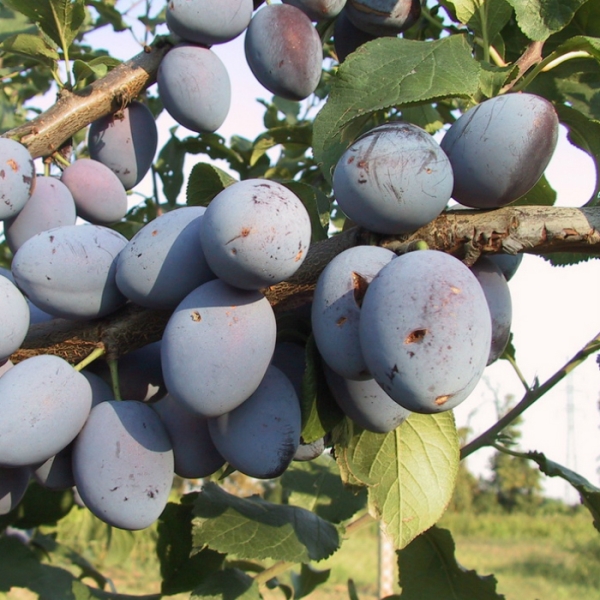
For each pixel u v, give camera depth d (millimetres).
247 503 355
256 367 225
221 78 369
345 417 287
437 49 263
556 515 4945
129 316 256
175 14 348
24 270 242
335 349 219
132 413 245
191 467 260
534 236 226
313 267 245
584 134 318
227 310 224
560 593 2746
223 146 572
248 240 208
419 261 203
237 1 351
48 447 226
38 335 260
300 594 491
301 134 537
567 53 286
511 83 295
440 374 194
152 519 242
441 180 223
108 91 356
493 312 255
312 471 457
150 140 402
